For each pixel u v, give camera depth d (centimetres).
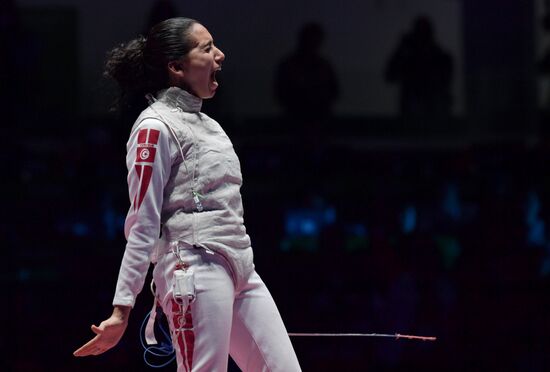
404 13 2116
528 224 1577
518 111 2078
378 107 2033
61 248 1480
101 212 1580
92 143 1678
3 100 1803
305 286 1381
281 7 2069
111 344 622
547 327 1321
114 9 1962
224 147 656
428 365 1260
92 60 1936
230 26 2053
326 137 1853
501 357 1272
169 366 1238
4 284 1351
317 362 1253
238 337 666
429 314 1317
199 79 662
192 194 637
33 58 1844
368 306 1317
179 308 625
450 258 1452
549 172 1728
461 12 2128
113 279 1405
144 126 637
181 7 2042
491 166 1744
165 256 641
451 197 1597
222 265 639
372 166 1759
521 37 2123
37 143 1802
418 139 1977
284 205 1608
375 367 1253
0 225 1516
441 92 1989
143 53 674
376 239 1378
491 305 1344
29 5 1933
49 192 1611
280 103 1889
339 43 2091
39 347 1261
